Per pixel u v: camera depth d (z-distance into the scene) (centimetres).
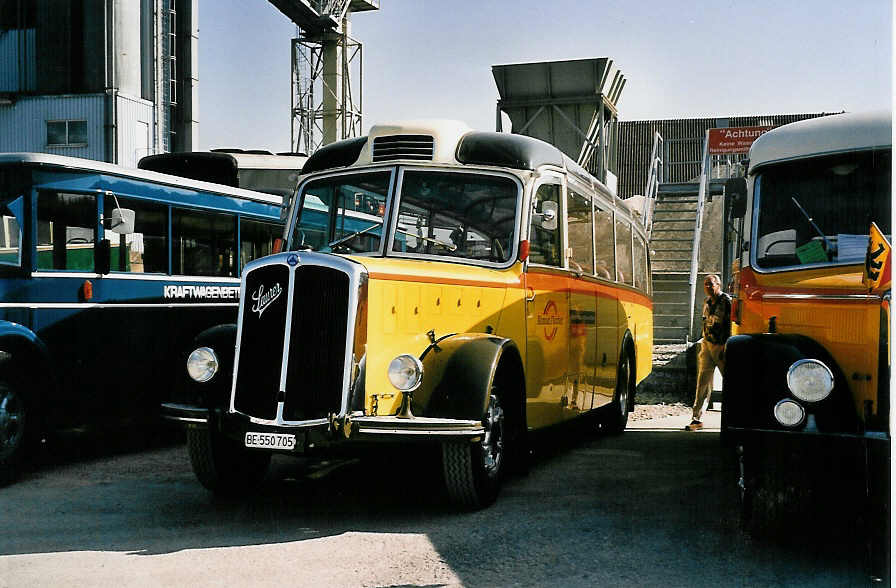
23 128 2830
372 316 611
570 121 2131
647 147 4166
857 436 498
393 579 499
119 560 536
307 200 788
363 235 750
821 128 621
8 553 551
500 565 523
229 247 1050
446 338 656
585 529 602
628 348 1120
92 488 745
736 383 521
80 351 837
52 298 811
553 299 807
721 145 2056
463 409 614
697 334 1709
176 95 3025
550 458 891
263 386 618
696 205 2148
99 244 862
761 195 636
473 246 743
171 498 706
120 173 888
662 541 571
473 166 754
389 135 767
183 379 675
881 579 488
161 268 941
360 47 3369
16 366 777
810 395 502
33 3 2814
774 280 609
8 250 789
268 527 614
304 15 3061
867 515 530
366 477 792
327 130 3216
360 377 602
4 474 757
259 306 625
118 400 884
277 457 895
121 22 2812
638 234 1228
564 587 484
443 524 619
